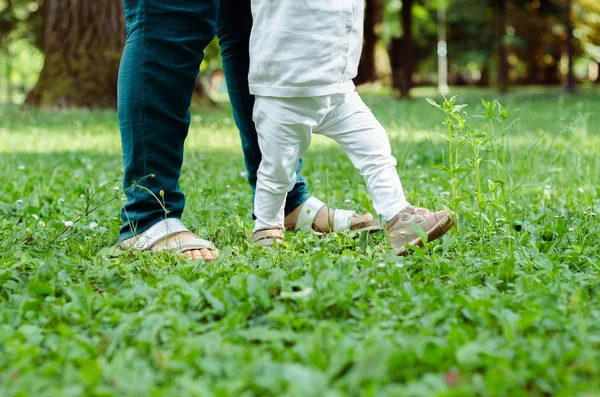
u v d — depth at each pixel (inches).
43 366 62.5
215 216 144.9
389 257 102.1
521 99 833.5
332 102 112.9
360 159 115.9
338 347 64.6
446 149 260.1
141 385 58.3
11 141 316.5
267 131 111.2
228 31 121.3
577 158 199.6
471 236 120.6
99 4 528.1
